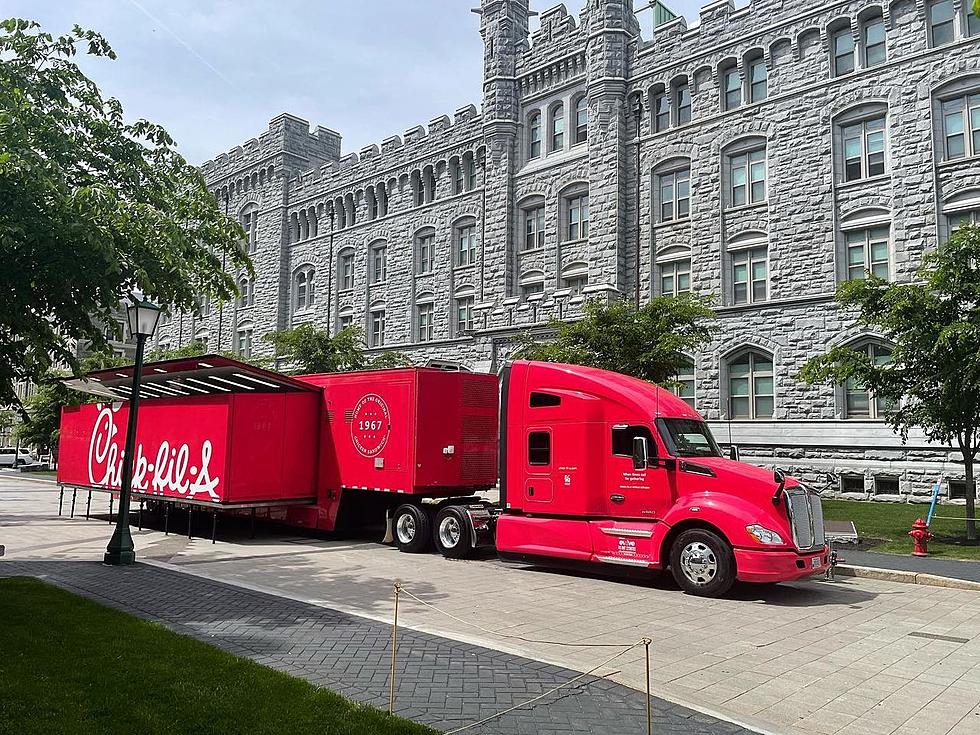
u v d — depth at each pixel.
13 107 10.48
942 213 24.56
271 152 48.88
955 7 24.92
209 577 11.76
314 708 5.66
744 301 28.48
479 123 37.56
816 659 8.00
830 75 27.14
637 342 20.97
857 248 26.19
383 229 42.28
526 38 36.91
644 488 12.59
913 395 16.67
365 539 17.84
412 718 5.64
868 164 26.28
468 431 16.36
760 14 28.80
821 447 25.53
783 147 27.83
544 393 14.02
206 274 12.63
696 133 30.06
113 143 11.83
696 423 13.28
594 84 32.59
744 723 5.77
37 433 37.75
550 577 13.15
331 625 8.59
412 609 9.98
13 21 11.34
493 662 7.17
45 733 5.04
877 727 6.01
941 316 16.02
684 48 30.73
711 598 11.44
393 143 42.12
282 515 18.41
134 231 10.70
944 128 24.95
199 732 5.16
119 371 18.83
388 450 16.16
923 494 23.42
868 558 14.30
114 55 11.93
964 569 13.24
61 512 22.86
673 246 30.33
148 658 6.88
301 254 47.06
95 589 10.59
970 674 7.51
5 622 8.15
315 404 18.11
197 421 17.55
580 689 6.45
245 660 6.91
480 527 14.91
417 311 40.31
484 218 36.59
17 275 10.05
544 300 33.00
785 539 11.20
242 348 49.66
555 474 13.65
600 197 32.03
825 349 25.83
